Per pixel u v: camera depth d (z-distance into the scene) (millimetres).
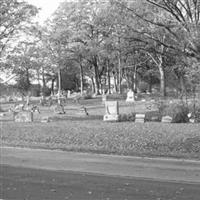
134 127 17438
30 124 20609
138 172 9719
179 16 12672
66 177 9289
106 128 17328
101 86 68875
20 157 12406
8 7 25266
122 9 13477
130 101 39969
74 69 77062
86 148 13344
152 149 12680
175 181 8688
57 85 91375
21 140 16047
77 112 28344
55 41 49375
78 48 51969
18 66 27062
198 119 19891
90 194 7469
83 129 17312
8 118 26781
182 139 13578
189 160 10906
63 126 18812
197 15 12539
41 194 7504
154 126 17688
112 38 14648
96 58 60812
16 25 26250
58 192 7668
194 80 15430
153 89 74562
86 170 10180
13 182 8695
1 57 26250
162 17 12992
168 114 20312
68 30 48781
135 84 63906
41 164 11195
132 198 7121
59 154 12688
